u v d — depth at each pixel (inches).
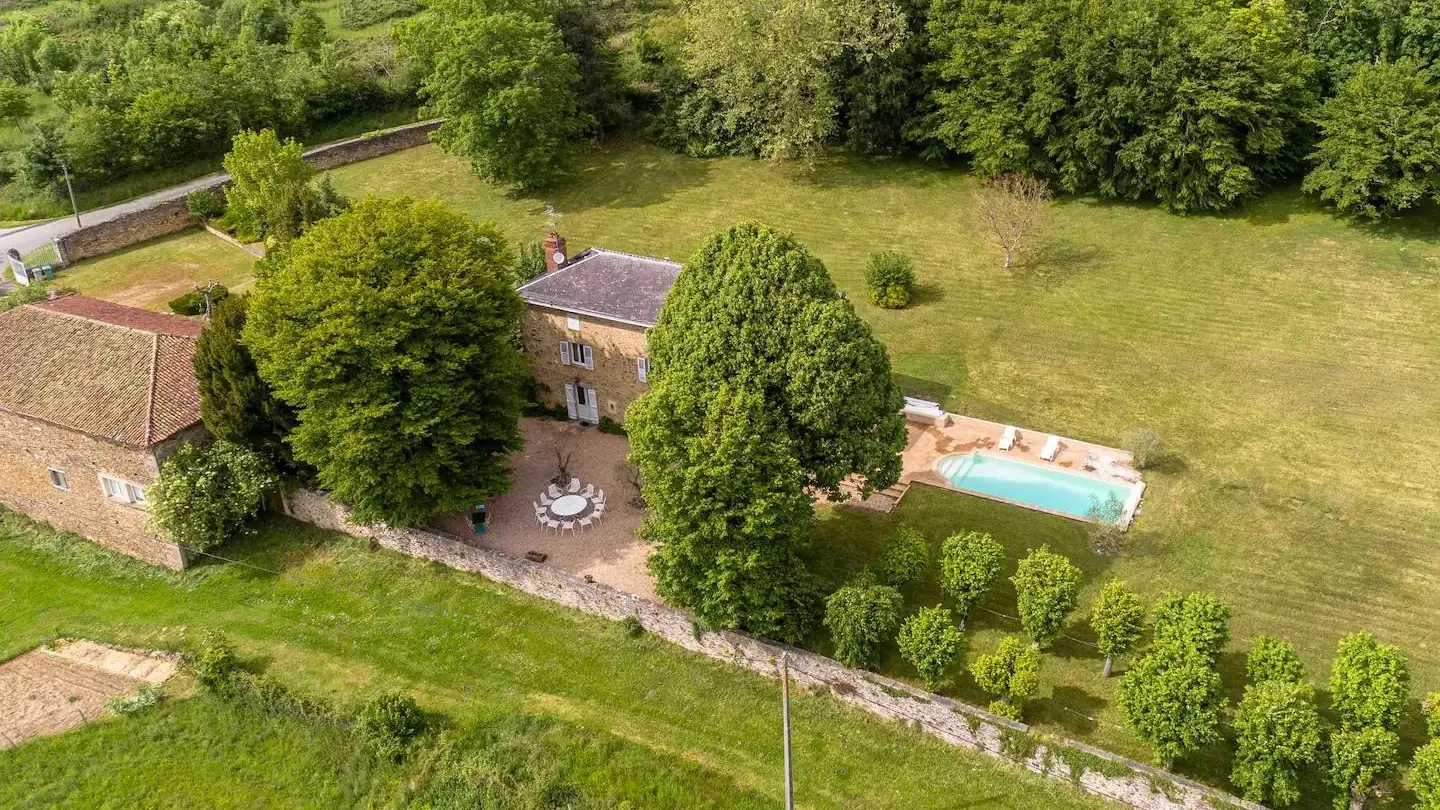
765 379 1245.7
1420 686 1182.9
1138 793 1050.1
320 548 1536.7
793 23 2511.1
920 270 2247.8
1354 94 2137.1
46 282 2363.4
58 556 1576.0
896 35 2500.0
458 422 1411.2
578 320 1689.2
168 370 1557.6
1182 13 2295.8
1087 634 1282.0
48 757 1218.0
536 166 2687.0
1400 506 1488.7
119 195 2819.9
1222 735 1122.0
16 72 3486.7
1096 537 1451.8
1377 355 1841.8
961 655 1205.7
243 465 1485.0
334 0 4111.7
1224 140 2240.4
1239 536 1446.9
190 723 1257.4
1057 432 1716.3
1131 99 2274.9
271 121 3068.4
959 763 1130.7
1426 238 2148.1
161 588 1489.9
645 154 2960.1
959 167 2706.7
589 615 1370.6
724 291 1270.9
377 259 1369.3
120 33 3705.7
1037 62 2353.6
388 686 1277.1
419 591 1433.3
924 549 1293.1
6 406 1531.7
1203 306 2032.5
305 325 1368.1
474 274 1437.0
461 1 2657.5
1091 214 2406.5
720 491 1197.1
